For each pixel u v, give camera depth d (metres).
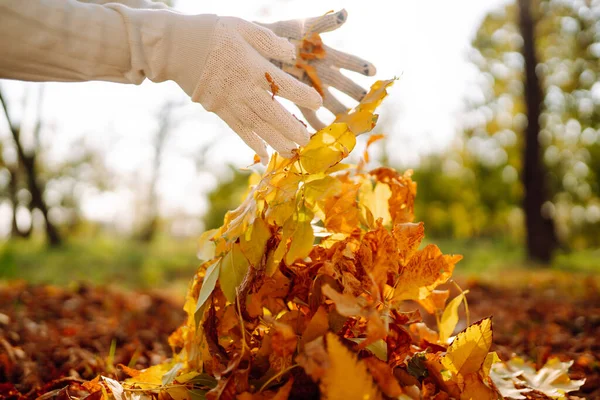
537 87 5.20
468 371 0.61
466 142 7.73
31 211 7.03
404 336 0.61
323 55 0.82
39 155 6.96
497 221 8.39
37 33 0.68
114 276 3.86
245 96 0.71
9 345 1.10
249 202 0.69
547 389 0.77
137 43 0.71
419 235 0.65
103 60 0.72
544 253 5.12
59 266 4.13
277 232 0.64
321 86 0.81
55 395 0.73
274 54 0.73
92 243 6.10
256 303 0.62
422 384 0.60
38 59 0.70
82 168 7.80
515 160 6.75
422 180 8.52
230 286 0.63
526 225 5.24
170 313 1.94
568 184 7.17
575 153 6.80
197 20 0.72
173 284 3.63
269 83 0.71
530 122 5.23
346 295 0.57
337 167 0.70
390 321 0.60
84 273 3.86
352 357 0.53
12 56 0.69
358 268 0.63
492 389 0.62
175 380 0.65
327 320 0.58
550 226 5.20
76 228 7.97
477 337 0.61
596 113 6.05
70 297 2.15
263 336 0.63
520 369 0.85
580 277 3.16
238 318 0.62
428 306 0.71
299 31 0.83
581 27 5.56
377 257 0.62
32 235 7.29
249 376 0.60
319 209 0.65
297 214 0.61
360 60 0.84
